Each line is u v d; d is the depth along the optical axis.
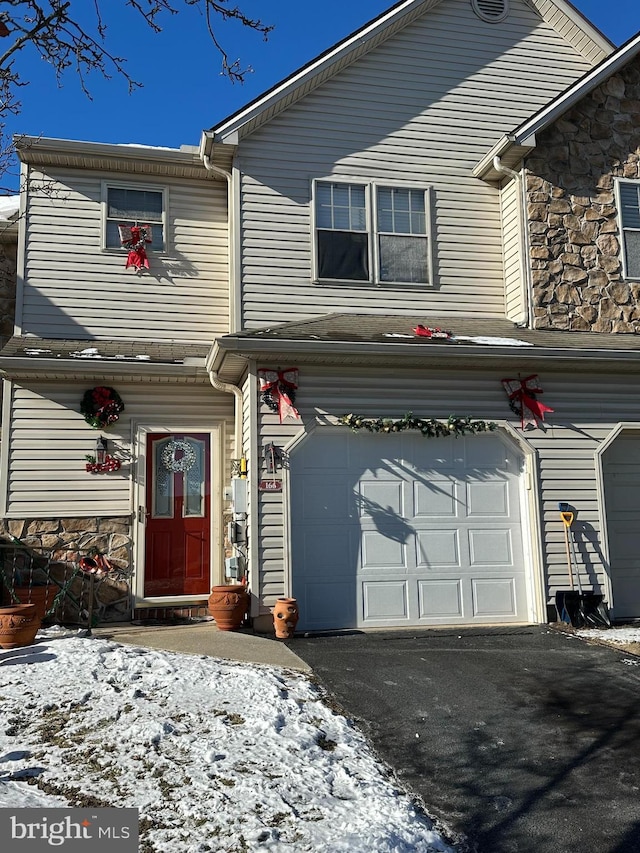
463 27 10.88
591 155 10.38
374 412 8.52
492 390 8.91
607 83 10.61
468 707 5.52
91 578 7.73
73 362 8.65
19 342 9.21
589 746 4.82
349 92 10.34
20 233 9.69
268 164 9.94
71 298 9.76
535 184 10.13
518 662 6.74
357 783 4.16
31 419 9.13
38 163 9.91
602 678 6.24
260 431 8.18
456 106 10.67
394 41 10.59
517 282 10.12
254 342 7.83
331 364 8.45
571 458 8.99
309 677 6.13
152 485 9.41
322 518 8.30
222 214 10.47
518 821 3.86
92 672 5.80
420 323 9.59
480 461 8.84
